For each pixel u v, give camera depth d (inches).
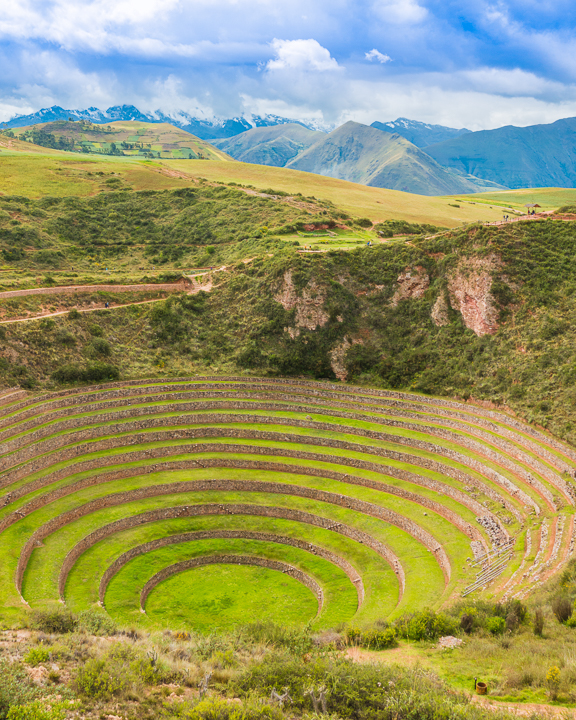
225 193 5418.3
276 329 3287.4
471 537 1887.3
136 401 2669.8
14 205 4781.0
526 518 1818.4
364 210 5231.3
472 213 5610.2
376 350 3169.3
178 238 4773.6
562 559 1466.5
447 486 2143.2
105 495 2097.7
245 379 3080.7
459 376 2790.4
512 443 2213.3
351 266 3432.6
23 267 3961.6
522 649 971.3
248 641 1121.4
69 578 1710.1
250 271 3644.2
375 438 2527.1
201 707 721.6
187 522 2094.0
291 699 779.4
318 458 2426.2
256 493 2261.3
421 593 1640.0
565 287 2711.6
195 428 2541.8
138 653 939.3
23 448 2128.4
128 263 4397.1
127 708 758.5
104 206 5231.3
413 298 3270.2
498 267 2891.2
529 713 737.0
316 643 1146.0
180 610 1665.8
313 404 2817.4
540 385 2406.5
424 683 816.3
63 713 693.9
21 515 1892.2
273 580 1860.2
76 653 925.8
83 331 2957.7
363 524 2062.0
